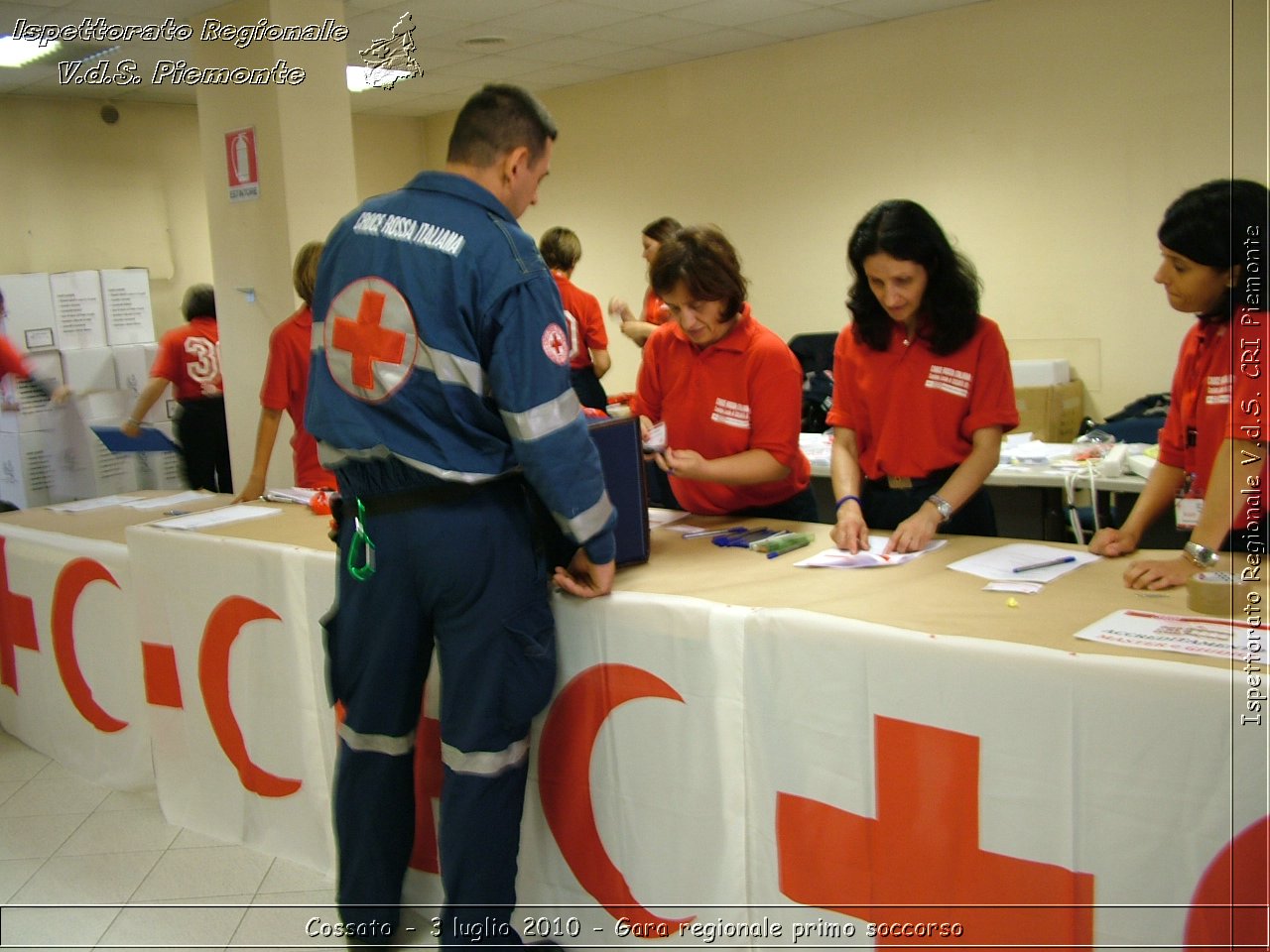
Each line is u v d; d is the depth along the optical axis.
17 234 6.40
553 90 7.59
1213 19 4.68
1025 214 5.46
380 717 1.82
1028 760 1.33
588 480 1.64
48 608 2.81
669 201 7.08
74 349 5.60
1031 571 1.70
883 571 1.76
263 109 4.61
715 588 1.72
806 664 1.52
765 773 1.60
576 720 1.81
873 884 1.50
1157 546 2.78
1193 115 4.80
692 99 6.79
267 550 2.19
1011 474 3.25
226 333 5.01
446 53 6.12
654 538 2.13
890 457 2.12
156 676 2.51
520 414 1.58
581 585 1.77
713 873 1.69
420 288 1.58
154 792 2.71
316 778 2.24
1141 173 5.03
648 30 5.75
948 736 1.40
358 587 1.74
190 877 2.29
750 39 6.10
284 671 2.23
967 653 1.36
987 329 1.99
